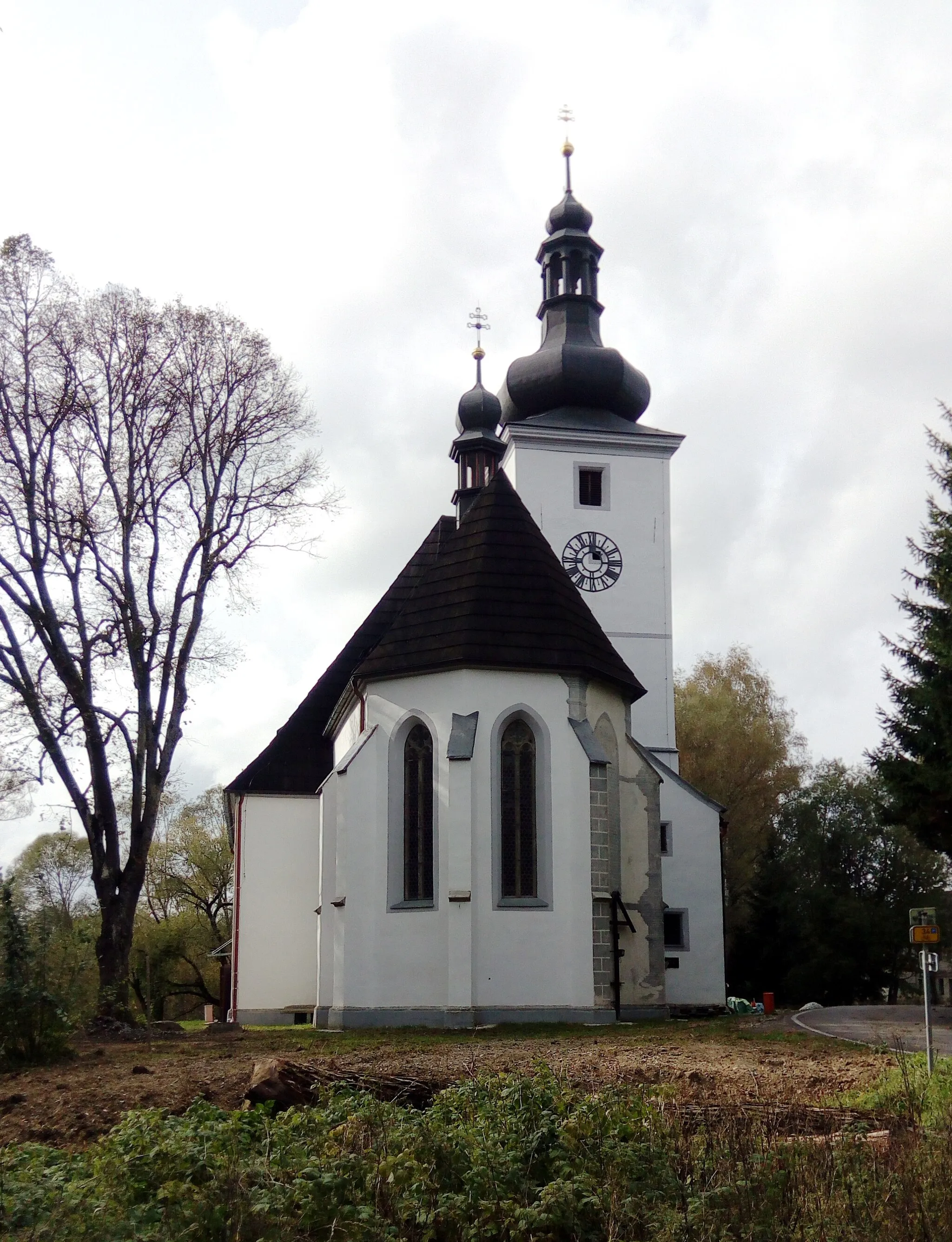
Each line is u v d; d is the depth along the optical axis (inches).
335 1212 348.8
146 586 1237.1
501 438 2126.0
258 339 1286.9
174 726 1240.8
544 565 1262.3
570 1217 360.8
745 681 2672.2
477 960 1136.2
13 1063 811.4
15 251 1180.5
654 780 1296.8
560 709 1200.2
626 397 2046.0
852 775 2748.5
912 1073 584.4
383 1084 529.3
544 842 1171.3
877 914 2427.4
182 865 2783.0
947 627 1167.6
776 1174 386.0
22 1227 326.6
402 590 1720.0
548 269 2132.1
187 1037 1066.1
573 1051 804.6
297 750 1625.2
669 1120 441.1
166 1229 333.1
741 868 2514.8
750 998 2475.4
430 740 1210.0
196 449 1263.5
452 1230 364.8
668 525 1971.0
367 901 1187.9
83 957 918.4
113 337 1224.8
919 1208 353.4
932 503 1227.9
